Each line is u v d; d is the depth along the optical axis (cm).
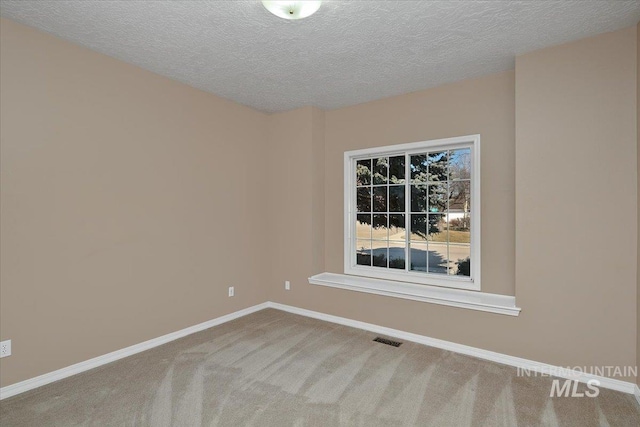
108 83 279
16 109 230
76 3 207
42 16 222
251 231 416
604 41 241
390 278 378
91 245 269
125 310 292
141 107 303
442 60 286
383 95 370
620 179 236
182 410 212
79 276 262
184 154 340
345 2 205
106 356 278
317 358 288
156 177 315
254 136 420
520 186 270
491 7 211
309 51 270
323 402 222
